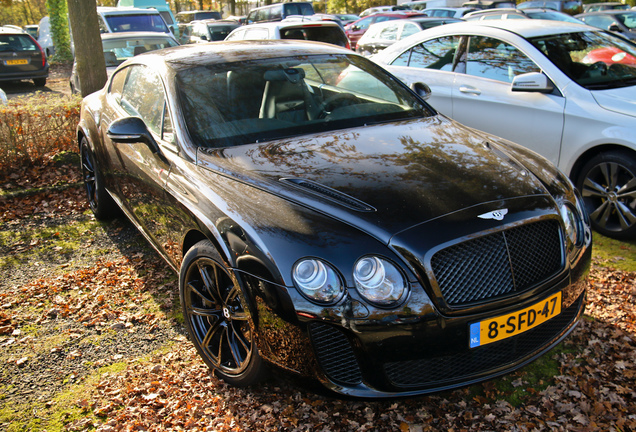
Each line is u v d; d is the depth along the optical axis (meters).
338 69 3.69
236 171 2.72
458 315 2.17
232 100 3.25
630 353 2.87
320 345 2.18
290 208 2.37
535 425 2.42
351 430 2.43
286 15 20.69
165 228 3.17
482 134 3.31
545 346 2.44
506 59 5.03
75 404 2.65
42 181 5.99
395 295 2.13
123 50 9.76
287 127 3.16
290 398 2.63
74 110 6.41
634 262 3.88
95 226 4.95
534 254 2.35
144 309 3.51
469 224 2.23
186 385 2.76
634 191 4.06
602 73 4.63
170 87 3.32
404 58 6.08
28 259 4.30
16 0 51.66
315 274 2.13
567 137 4.43
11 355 3.05
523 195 2.45
